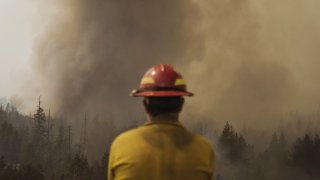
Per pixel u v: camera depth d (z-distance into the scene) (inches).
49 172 4771.2
